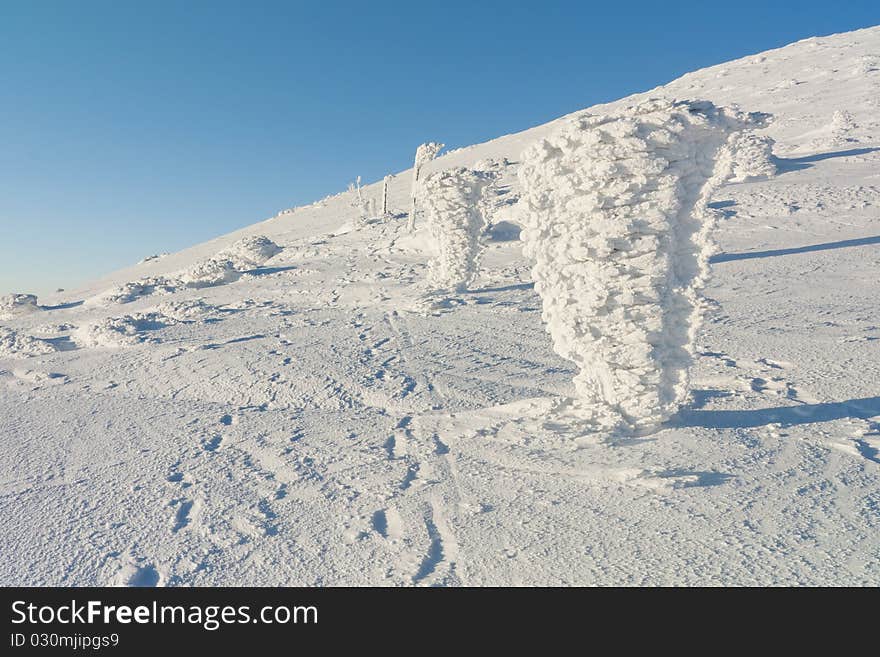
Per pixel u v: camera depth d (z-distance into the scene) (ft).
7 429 34.94
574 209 24.85
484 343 48.93
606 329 25.45
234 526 20.04
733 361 36.63
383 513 20.31
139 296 94.43
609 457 22.86
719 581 14.40
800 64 254.88
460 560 16.66
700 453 22.52
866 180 105.70
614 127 23.68
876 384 29.73
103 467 27.09
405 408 33.91
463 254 72.02
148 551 18.51
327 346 50.44
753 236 86.58
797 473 20.29
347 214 223.30
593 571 15.42
